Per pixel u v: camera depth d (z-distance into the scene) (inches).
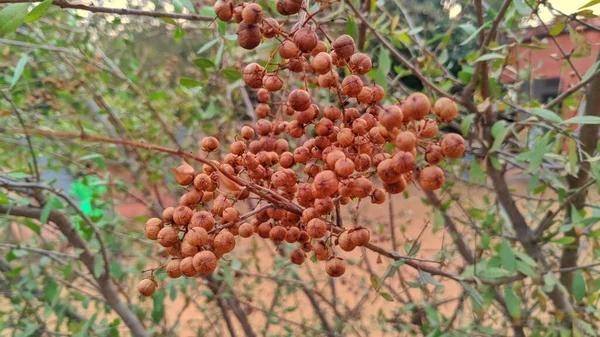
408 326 16.6
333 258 7.1
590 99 12.0
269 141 7.7
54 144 17.7
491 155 12.3
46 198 12.6
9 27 6.8
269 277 17.7
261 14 6.3
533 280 11.2
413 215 24.3
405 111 5.5
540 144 10.1
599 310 13.2
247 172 7.4
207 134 21.0
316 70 6.1
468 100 11.9
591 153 12.3
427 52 14.8
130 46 19.9
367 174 6.7
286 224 7.3
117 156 19.9
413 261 8.7
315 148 7.1
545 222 13.0
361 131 6.4
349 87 6.4
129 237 15.6
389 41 15.9
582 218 12.6
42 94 17.2
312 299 19.7
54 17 16.9
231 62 17.6
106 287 14.2
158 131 19.6
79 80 16.1
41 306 15.6
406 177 6.8
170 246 6.5
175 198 18.7
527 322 15.2
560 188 11.9
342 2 10.8
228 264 16.7
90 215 15.4
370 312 23.5
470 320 16.4
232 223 6.6
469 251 16.1
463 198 15.0
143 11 9.7
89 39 17.9
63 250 17.7
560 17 12.3
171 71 22.0
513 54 14.9
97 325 15.1
